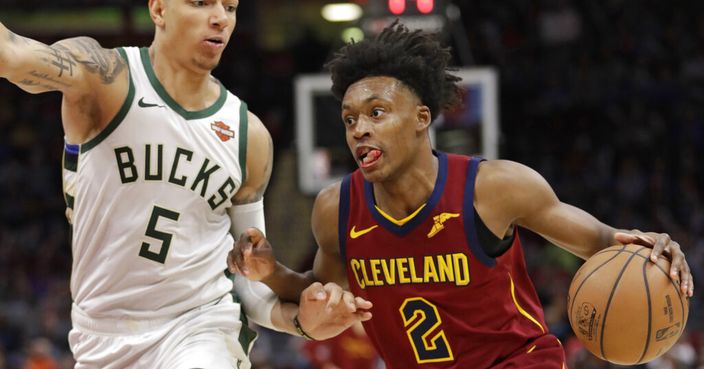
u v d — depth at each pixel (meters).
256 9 31.55
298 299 6.67
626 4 31.20
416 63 6.15
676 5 31.20
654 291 5.96
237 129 6.53
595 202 26.20
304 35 31.47
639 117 28.83
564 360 6.34
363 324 6.62
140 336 6.41
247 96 30.38
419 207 6.19
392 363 6.46
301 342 17.81
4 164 28.58
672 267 6.04
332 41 31.48
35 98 30.30
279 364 18.59
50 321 20.53
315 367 14.55
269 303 6.78
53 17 29.53
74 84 5.94
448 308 6.19
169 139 6.30
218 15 6.23
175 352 6.34
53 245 25.78
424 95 6.26
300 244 26.95
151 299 6.42
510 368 6.15
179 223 6.36
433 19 13.99
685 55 30.14
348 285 6.86
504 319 6.21
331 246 6.52
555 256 22.50
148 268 6.36
